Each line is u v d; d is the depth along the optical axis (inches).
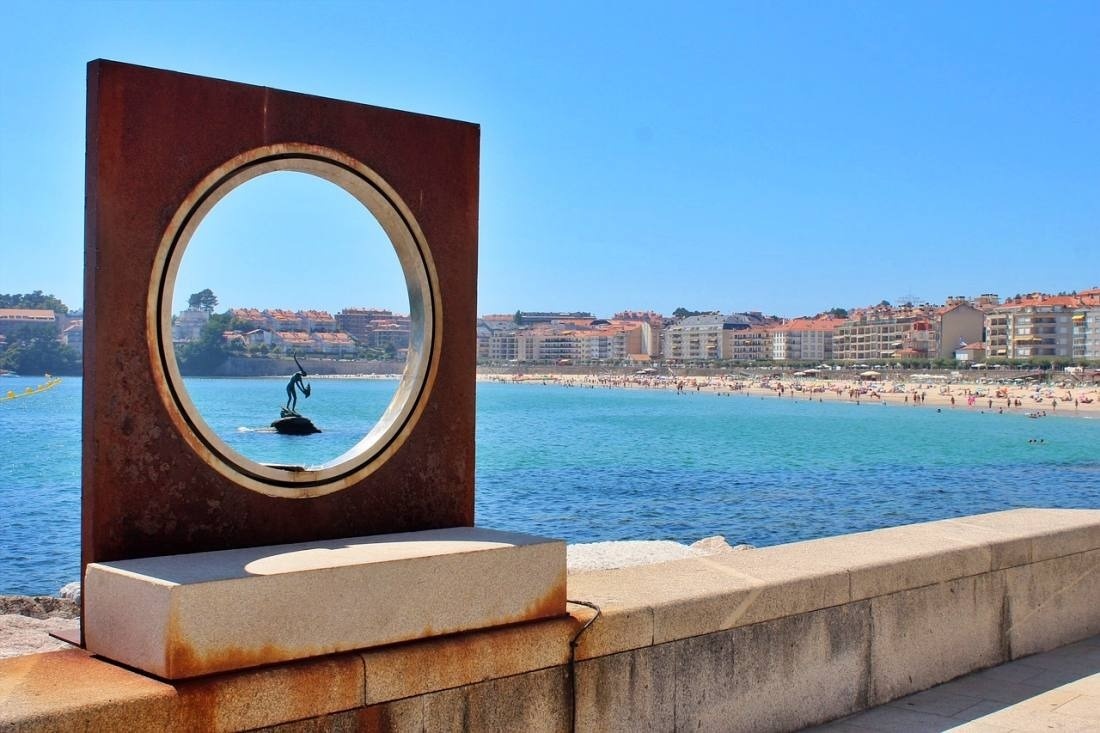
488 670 163.0
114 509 148.8
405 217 179.2
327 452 1477.6
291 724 141.5
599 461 1984.5
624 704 181.6
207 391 4539.9
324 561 150.7
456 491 188.4
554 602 174.7
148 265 150.5
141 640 137.3
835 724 214.2
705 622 192.9
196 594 134.6
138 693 129.5
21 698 127.2
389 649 152.6
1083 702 228.1
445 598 159.8
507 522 1128.8
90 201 147.6
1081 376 6653.5
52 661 143.1
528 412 4397.1
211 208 156.1
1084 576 283.9
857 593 220.4
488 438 2709.2
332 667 145.2
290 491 165.6
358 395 4539.9
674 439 2721.5
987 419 3949.3
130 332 149.3
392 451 178.4
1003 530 273.3
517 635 167.0
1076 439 2876.5
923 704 227.0
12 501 1168.8
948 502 1444.4
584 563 351.9
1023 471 1973.4
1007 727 211.8
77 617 340.8
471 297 189.3
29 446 2034.9
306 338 7303.2
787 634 207.5
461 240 187.5
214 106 156.2
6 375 6574.8
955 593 244.5
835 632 216.7
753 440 2723.9
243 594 138.5
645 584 202.2
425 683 155.3
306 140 166.4
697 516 1208.8
